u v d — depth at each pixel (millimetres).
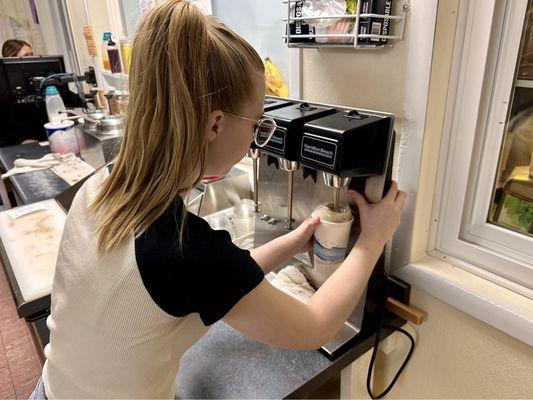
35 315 951
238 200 1429
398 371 1026
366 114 750
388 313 967
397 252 945
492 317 797
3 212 1329
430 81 783
